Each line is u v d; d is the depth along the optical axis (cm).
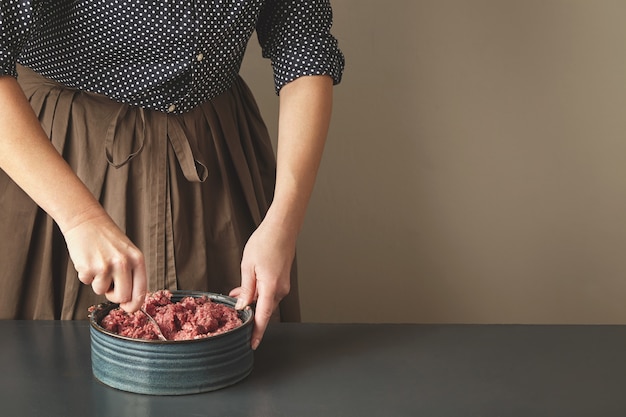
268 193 171
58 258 146
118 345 109
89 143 143
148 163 144
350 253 229
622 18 213
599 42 215
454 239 228
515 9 214
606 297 229
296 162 140
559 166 222
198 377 109
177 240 146
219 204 154
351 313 233
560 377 116
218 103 156
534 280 229
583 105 218
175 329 116
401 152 223
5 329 130
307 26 151
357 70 219
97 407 105
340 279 231
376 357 122
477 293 231
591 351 125
